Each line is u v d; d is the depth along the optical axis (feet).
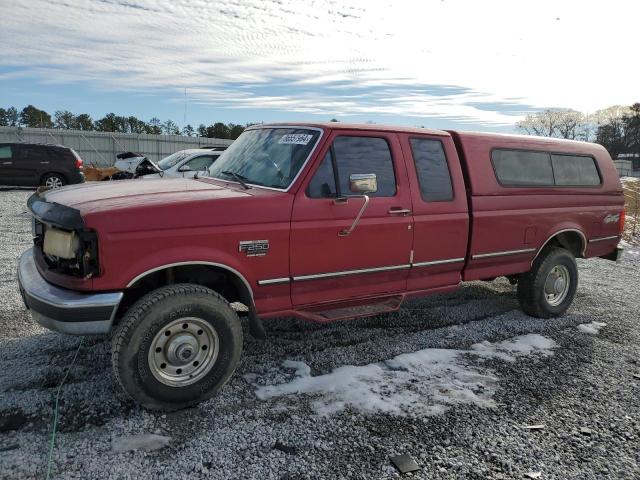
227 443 10.22
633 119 306.76
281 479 9.20
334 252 13.52
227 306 11.75
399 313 19.20
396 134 15.02
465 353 15.53
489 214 16.89
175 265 11.17
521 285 19.11
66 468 9.22
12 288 19.74
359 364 14.38
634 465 10.15
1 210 42.39
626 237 43.01
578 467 10.01
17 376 12.51
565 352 16.02
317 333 16.66
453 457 10.13
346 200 13.55
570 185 19.67
